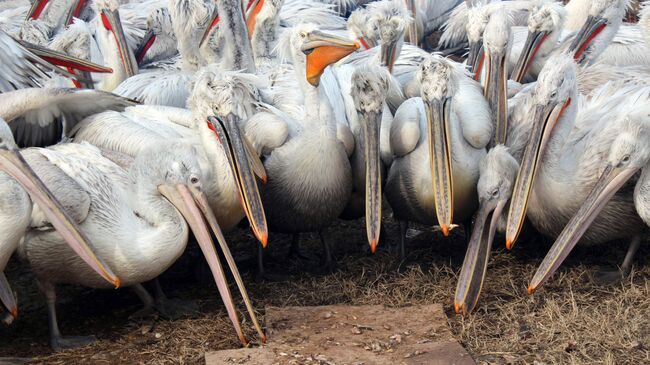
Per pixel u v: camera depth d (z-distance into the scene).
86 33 5.30
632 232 4.43
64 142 4.58
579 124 4.54
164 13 5.97
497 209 4.34
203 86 4.29
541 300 4.27
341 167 4.50
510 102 4.82
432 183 4.43
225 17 5.05
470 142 4.48
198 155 4.40
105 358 4.07
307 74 4.44
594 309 4.18
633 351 3.99
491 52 4.65
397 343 4.06
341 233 4.93
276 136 4.46
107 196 4.12
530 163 4.29
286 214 4.56
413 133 4.47
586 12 5.95
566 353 3.99
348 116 4.71
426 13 6.62
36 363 4.05
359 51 5.33
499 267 4.52
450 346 4.04
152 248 4.10
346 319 4.21
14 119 4.45
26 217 3.99
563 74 4.32
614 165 4.23
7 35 4.71
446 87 4.36
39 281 4.16
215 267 4.10
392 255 4.67
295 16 6.26
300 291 4.45
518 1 6.31
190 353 4.09
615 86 4.73
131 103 4.68
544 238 4.67
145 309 4.31
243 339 4.07
